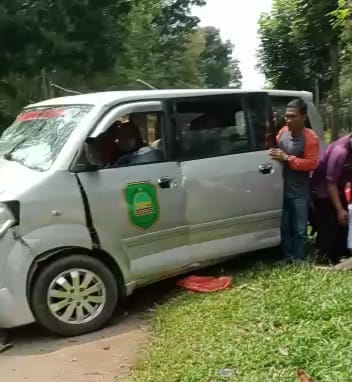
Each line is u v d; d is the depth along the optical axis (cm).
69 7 2189
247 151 610
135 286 546
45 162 521
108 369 438
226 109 602
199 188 573
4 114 2356
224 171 588
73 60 2273
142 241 542
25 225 487
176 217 561
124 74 3108
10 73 2217
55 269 502
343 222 604
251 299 505
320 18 1839
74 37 2267
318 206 637
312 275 541
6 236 483
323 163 626
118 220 526
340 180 606
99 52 2356
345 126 2988
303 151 600
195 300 539
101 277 521
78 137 520
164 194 552
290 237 628
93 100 550
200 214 576
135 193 535
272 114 631
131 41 3516
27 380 430
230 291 542
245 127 612
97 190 516
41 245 492
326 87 2830
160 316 520
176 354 421
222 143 596
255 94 623
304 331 413
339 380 342
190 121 579
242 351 402
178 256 567
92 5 2258
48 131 555
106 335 509
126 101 546
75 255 511
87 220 511
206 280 581
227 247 599
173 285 607
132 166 541
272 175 620
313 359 375
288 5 2461
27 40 2077
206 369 386
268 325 442
